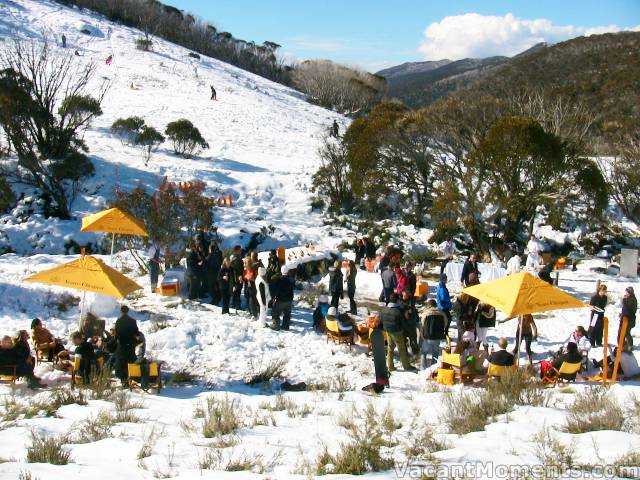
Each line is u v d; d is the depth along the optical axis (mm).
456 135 29141
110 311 14773
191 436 7727
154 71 58875
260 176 33094
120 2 90438
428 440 6996
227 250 22500
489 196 26312
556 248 29656
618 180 30078
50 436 7449
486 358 11773
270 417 8734
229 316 15281
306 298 17672
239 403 9875
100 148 33062
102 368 10961
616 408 7961
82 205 26656
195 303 16141
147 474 5922
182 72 61688
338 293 16078
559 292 11125
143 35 75875
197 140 36094
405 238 28062
